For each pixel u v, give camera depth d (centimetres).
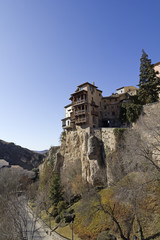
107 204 2831
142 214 2262
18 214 2238
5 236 1997
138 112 4078
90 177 4141
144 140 2431
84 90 5162
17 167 9962
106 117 5653
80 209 3325
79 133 5172
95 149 4150
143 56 4788
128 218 2367
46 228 3381
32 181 7400
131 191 2103
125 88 7175
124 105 4881
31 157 11869
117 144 3831
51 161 6525
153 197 2328
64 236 2820
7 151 11494
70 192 4419
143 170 2359
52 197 4250
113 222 2495
